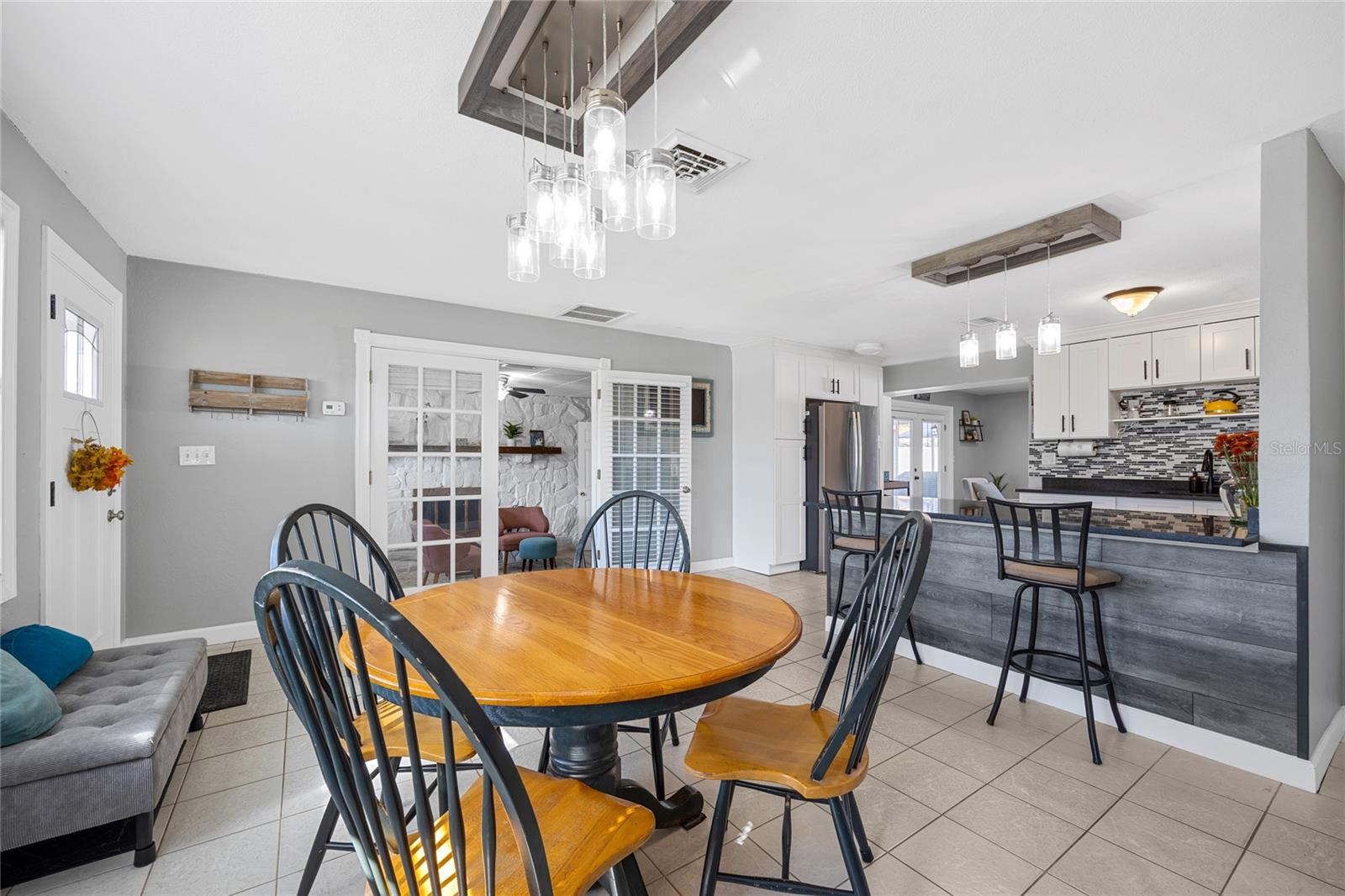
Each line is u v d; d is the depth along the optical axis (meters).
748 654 1.24
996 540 2.69
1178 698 2.31
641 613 1.56
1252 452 2.44
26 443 2.08
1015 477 8.48
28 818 1.46
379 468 3.92
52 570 2.33
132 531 3.19
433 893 0.78
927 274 3.29
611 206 1.45
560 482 7.82
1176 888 1.55
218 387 3.39
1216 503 4.47
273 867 1.63
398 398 4.01
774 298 4.05
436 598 1.72
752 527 5.62
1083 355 5.14
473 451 4.32
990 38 1.55
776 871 1.61
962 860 1.66
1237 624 2.17
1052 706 2.69
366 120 1.95
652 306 4.30
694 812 1.83
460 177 2.33
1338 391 2.25
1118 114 1.89
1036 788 2.02
